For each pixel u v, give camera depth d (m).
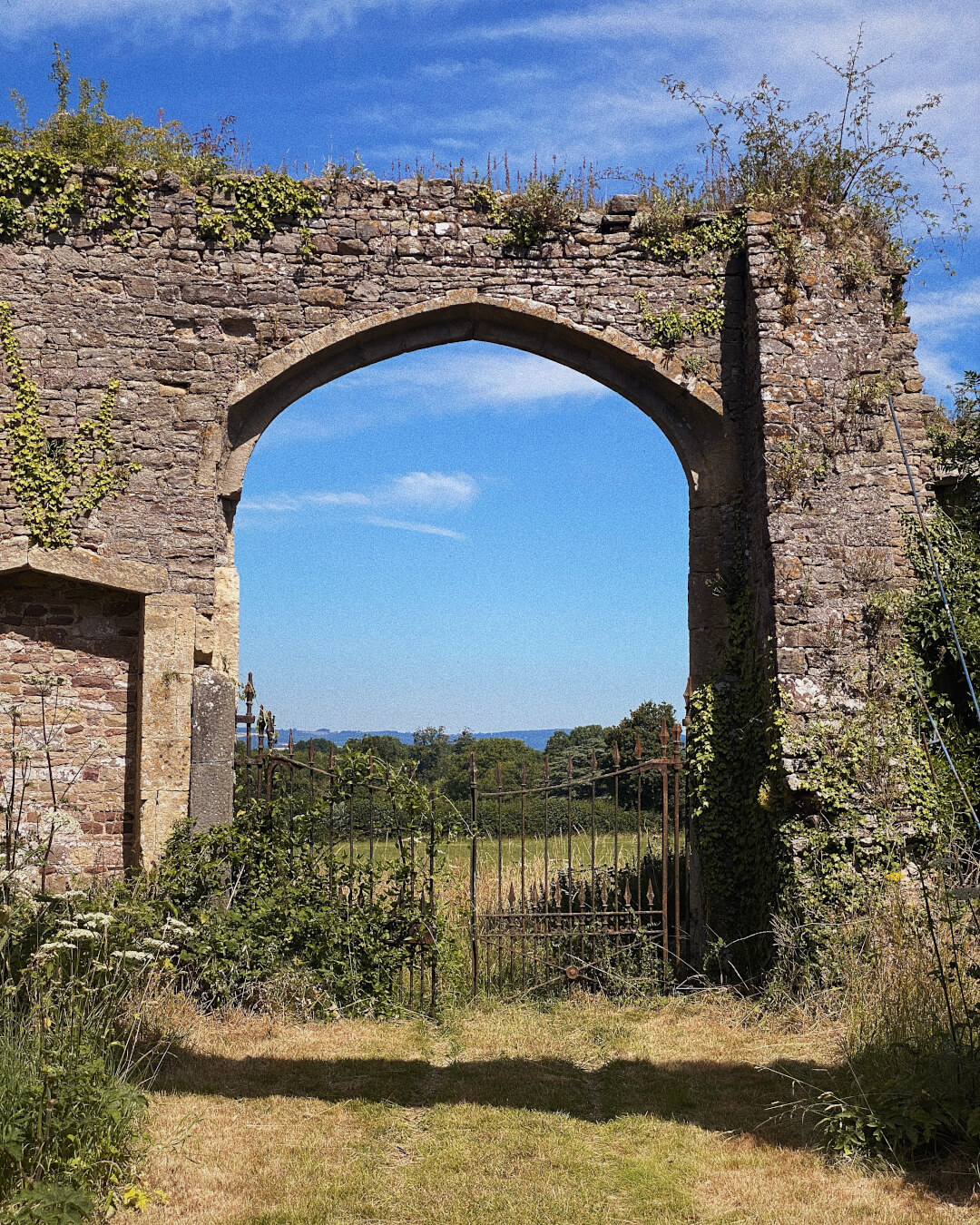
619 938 8.55
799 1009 7.22
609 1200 4.77
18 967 5.90
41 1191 3.91
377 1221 4.53
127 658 8.47
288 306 8.81
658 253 9.11
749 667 8.71
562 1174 5.01
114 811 8.31
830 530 8.34
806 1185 4.76
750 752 8.52
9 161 8.43
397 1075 6.34
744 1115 5.70
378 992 7.82
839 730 7.92
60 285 8.50
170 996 7.11
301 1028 7.24
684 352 9.09
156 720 8.22
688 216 9.15
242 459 8.87
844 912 7.62
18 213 8.45
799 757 7.89
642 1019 7.66
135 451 8.48
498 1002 8.09
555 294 9.04
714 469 9.12
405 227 8.98
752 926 8.40
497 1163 5.12
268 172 8.87
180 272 8.70
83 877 8.09
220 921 7.59
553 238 9.09
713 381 9.09
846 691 8.07
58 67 8.70
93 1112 4.44
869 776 7.86
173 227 8.73
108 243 8.61
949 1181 4.63
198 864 7.76
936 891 7.33
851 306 8.77
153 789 8.14
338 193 8.95
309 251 8.84
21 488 8.23
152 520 8.44
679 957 8.39
